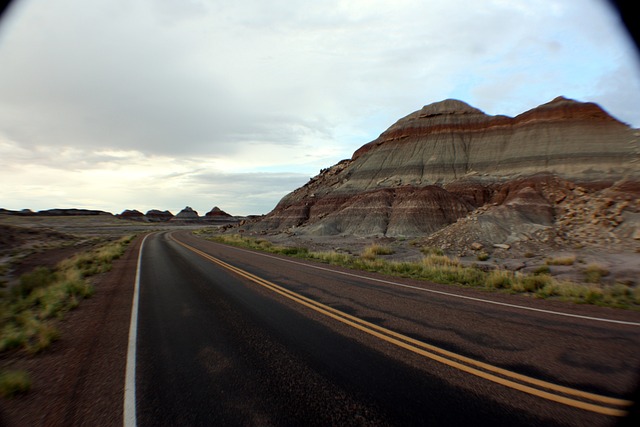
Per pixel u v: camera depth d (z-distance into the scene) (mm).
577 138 53812
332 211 67750
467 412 3414
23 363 5215
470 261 21641
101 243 44094
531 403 3555
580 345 5203
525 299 8602
